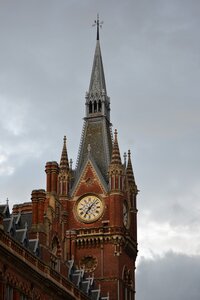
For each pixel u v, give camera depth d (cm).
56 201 9594
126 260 12312
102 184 12406
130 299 12238
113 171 12406
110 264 11875
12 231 8175
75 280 10012
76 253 12031
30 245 8525
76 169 12825
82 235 12081
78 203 12375
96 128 13312
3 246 7344
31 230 8719
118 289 11712
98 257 11956
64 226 9875
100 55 14162
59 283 8756
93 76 13838
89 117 13450
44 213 8944
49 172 11669
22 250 7856
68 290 9025
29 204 10088
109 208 12212
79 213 12300
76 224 12225
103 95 13550
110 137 13425
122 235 12025
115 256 11912
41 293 8288
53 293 8588
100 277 11806
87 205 12325
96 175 12506
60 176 12525
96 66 13950
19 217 8794
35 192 8900
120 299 11681
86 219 12225
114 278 11769
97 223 12162
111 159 12644
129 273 12325
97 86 13675
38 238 8669
